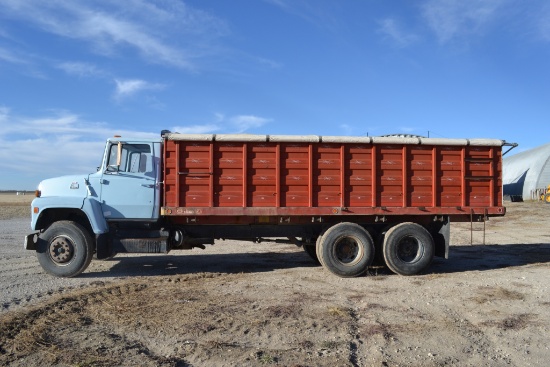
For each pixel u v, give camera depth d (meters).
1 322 6.02
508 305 7.29
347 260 9.96
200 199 9.70
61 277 9.43
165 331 5.89
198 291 8.20
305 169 9.88
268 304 7.24
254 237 10.58
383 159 10.11
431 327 6.16
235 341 5.56
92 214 9.42
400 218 10.47
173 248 10.48
